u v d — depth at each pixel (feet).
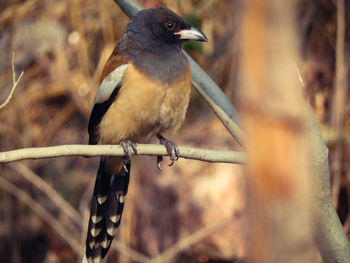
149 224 36.65
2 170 44.32
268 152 7.53
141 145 24.88
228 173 35.47
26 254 43.68
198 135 38.68
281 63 7.52
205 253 34.45
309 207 7.47
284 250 7.41
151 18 27.55
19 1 46.65
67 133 45.16
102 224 28.45
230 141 37.35
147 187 37.50
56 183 43.91
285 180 7.46
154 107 26.45
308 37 40.19
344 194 35.09
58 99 46.03
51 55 46.19
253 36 7.48
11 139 45.03
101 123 27.91
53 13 47.09
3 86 45.39
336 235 20.12
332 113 36.14
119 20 45.03
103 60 44.68
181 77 26.43
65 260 42.86
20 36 46.65
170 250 34.99
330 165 34.96
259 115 7.59
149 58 26.73
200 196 35.55
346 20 40.29
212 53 42.19
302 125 7.54
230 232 34.12
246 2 7.46
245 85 7.65
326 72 38.73
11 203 44.09
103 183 28.96
